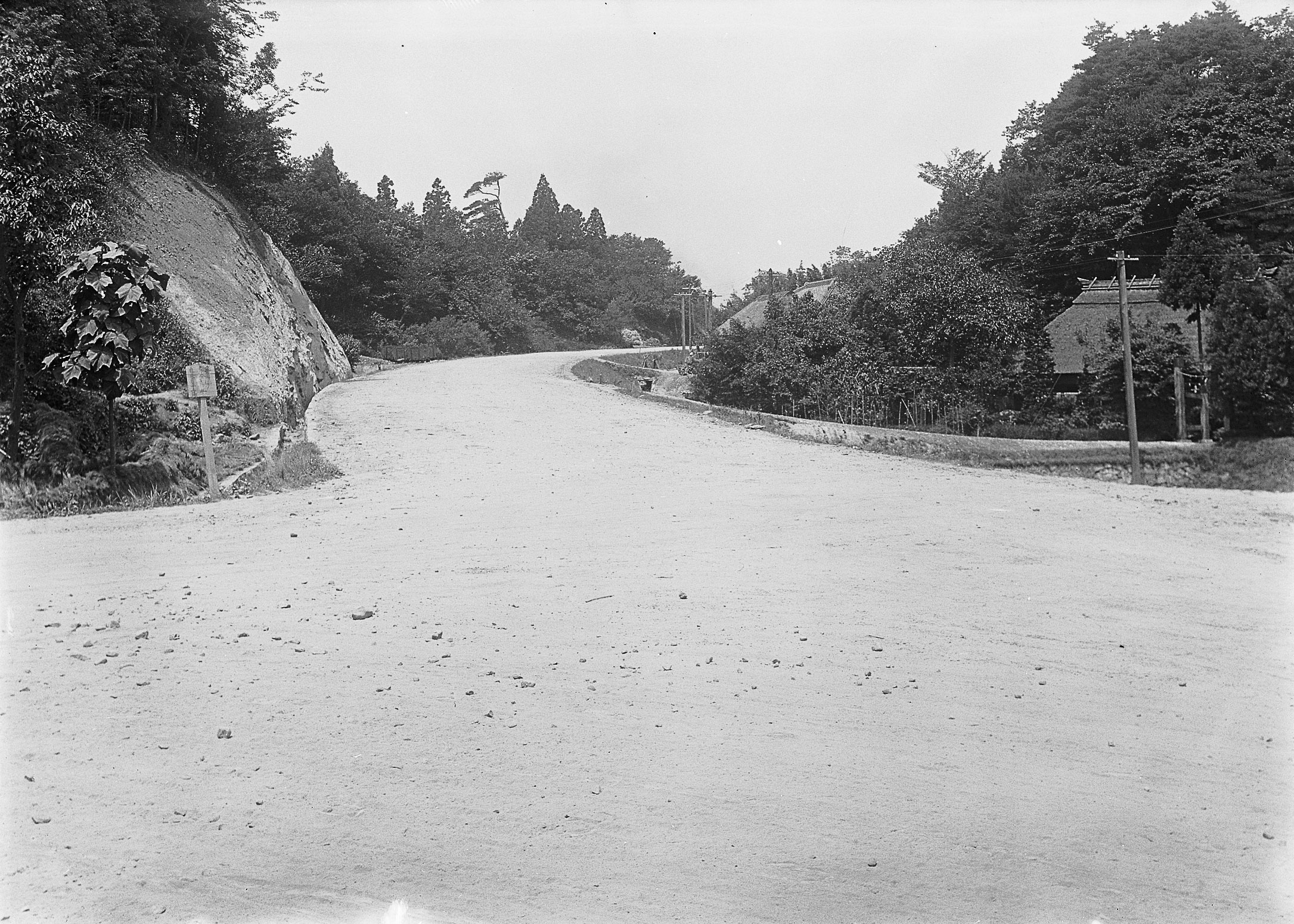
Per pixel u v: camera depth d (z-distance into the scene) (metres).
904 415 34.62
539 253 113.56
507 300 89.19
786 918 4.86
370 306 69.25
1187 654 9.34
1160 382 33.84
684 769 6.55
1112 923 4.87
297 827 5.66
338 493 19.12
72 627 9.53
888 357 36.53
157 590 11.23
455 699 7.76
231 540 14.34
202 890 4.97
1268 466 24.31
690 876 5.25
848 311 39.56
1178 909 5.04
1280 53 48.44
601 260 133.25
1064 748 7.08
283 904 4.87
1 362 19.03
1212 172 43.81
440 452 24.61
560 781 6.33
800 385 36.50
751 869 5.34
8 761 6.39
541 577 12.12
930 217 63.81
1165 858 5.57
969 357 36.66
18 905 4.76
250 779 6.24
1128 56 54.31
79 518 16.25
